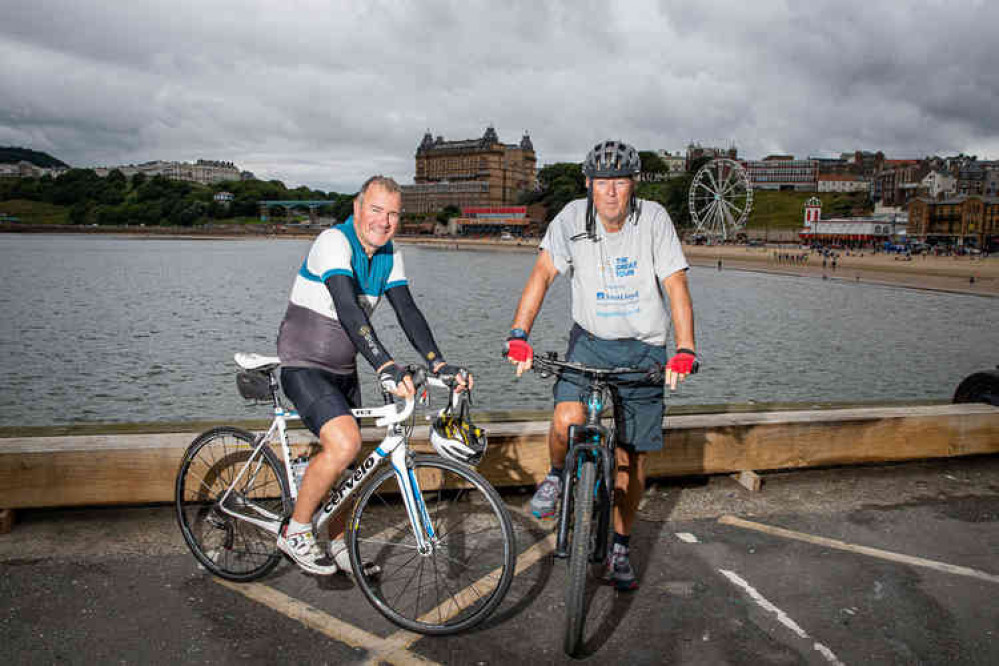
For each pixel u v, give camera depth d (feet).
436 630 8.52
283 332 9.22
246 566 9.94
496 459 12.94
